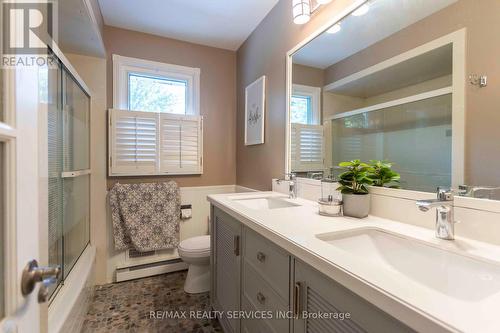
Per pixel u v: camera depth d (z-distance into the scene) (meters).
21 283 0.52
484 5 0.82
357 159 1.32
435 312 0.44
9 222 0.49
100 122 2.23
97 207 2.21
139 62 2.40
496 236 0.77
